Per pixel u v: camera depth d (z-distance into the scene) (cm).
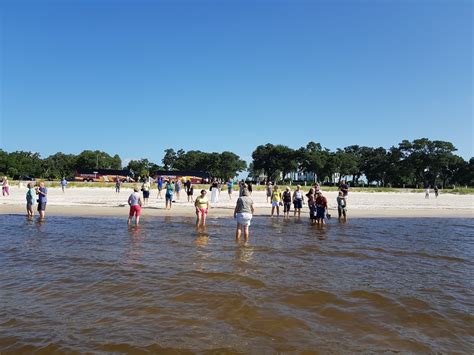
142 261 1031
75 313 643
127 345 527
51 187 6059
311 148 13850
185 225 1870
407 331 600
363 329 603
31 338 547
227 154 14338
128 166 14650
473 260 1159
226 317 636
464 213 3078
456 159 12306
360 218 2481
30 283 812
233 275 895
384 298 756
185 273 906
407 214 2858
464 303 739
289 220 2244
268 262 1052
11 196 3859
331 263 1062
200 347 525
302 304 710
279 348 528
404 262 1105
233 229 1750
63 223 1894
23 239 1390
